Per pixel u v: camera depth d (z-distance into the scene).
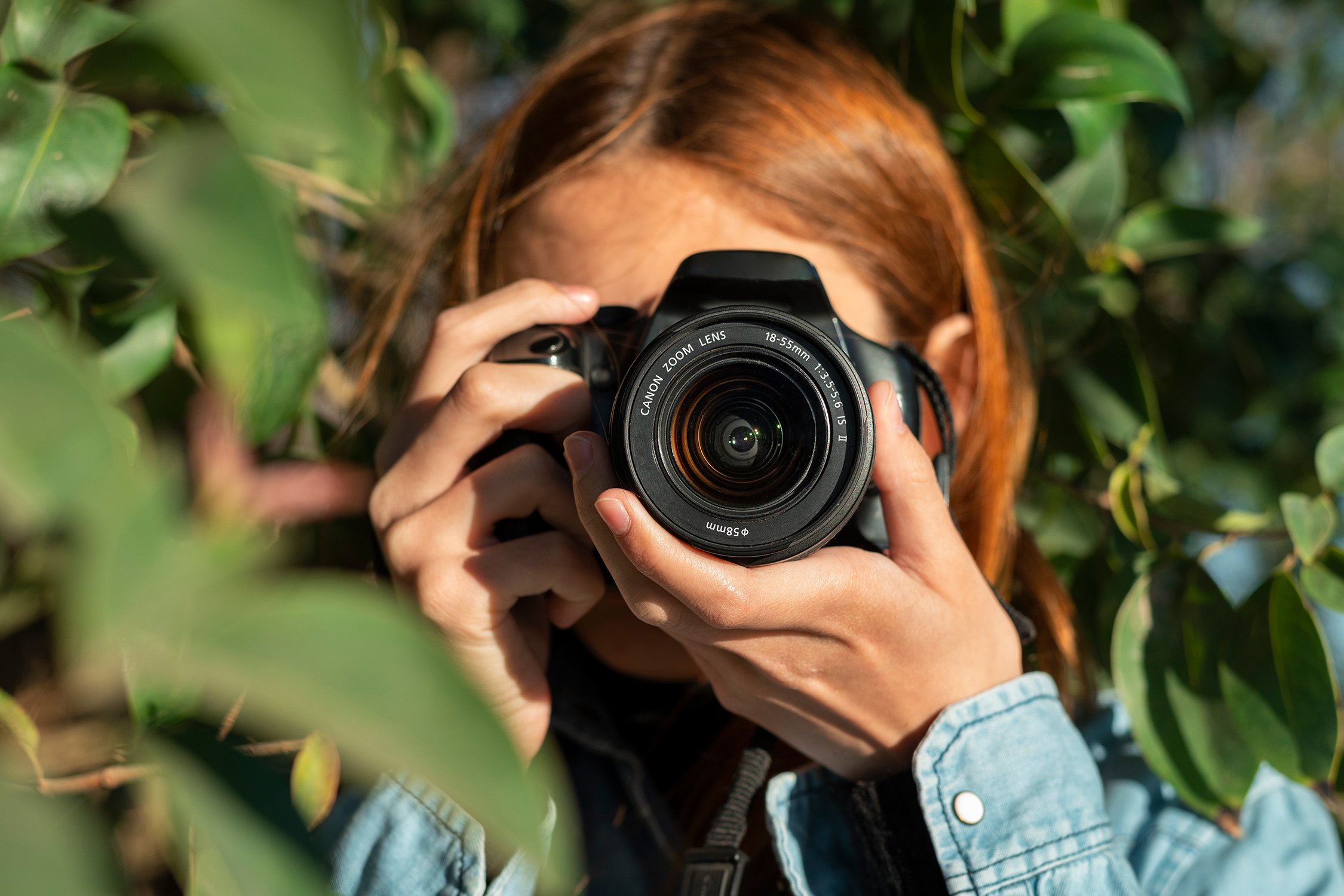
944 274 1.19
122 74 0.49
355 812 0.99
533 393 0.92
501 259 1.16
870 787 0.91
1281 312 1.71
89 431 0.25
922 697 0.89
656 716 1.14
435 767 0.25
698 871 0.91
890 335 1.14
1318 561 1.02
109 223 0.51
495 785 0.25
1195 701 1.05
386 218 1.23
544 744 1.06
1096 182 1.25
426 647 0.26
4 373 0.24
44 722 0.74
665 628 0.82
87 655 0.26
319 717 0.25
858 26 1.32
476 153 1.42
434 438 0.93
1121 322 1.26
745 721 1.08
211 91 0.43
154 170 0.25
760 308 0.77
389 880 0.95
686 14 1.30
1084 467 1.30
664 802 1.09
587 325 0.99
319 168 1.03
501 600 0.92
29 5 0.53
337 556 1.09
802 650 0.83
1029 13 1.21
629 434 0.76
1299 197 2.37
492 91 1.77
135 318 0.72
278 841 0.33
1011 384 1.25
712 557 0.76
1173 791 1.05
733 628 0.78
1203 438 1.70
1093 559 1.28
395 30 1.28
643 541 0.73
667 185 1.06
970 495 1.20
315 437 1.12
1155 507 1.23
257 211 0.24
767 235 1.06
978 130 1.21
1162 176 1.59
